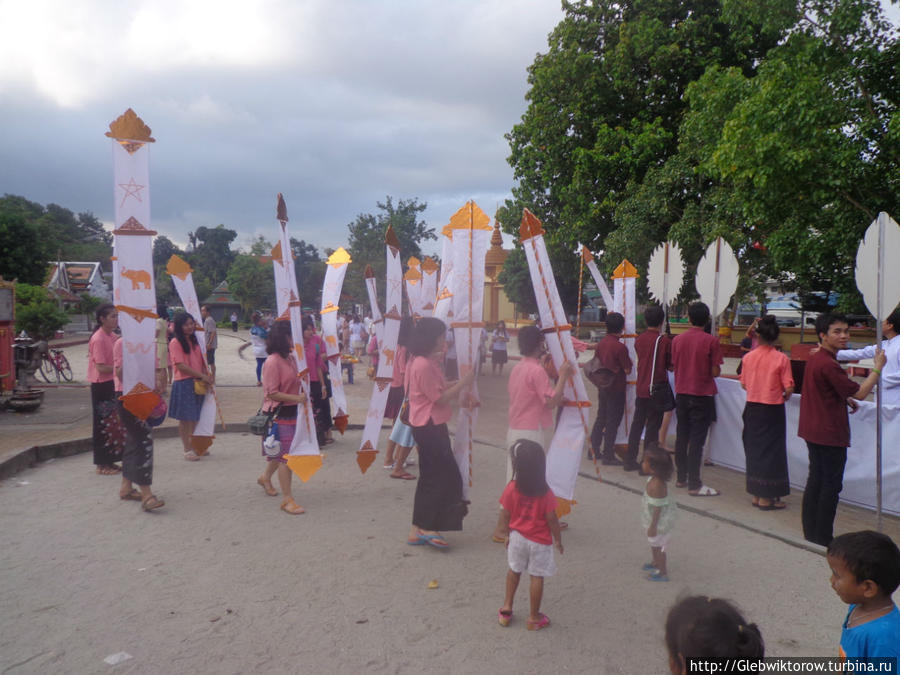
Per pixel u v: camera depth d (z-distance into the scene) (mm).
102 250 99312
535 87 19328
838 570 2156
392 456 7523
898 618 2094
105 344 6766
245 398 12773
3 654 3316
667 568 4578
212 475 7020
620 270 8102
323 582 4277
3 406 10891
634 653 3416
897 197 9711
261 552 4789
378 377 6289
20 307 28453
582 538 5191
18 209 60438
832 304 20953
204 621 3711
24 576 4293
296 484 6734
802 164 9695
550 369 6336
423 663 3299
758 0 10945
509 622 3719
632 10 18234
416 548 4930
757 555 4859
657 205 16078
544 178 19891
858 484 6207
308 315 8391
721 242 7434
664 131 16812
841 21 9969
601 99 18000
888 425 5926
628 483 6738
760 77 10703
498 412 12016
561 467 5129
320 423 8570
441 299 6836
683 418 6629
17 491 6277
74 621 3689
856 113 10180
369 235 44688
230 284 66562
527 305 35875
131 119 5160
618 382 7438
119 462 7328
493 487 6781
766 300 18734
